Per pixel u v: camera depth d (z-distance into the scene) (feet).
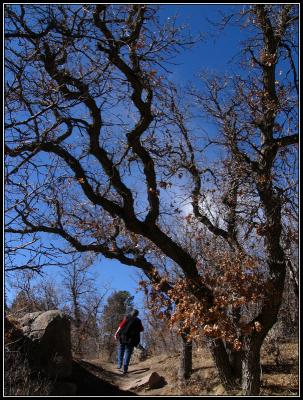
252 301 32.91
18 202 21.77
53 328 38.86
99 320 88.99
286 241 38.86
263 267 36.50
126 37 30.71
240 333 34.63
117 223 40.52
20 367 32.53
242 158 38.68
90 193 35.04
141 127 34.01
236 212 38.40
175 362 55.57
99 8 28.91
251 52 37.81
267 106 37.04
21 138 23.98
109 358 81.46
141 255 40.73
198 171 43.21
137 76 31.32
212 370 47.52
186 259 36.88
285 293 53.21
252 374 33.94
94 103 30.19
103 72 26.48
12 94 23.90
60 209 32.81
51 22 25.30
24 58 24.27
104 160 34.19
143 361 66.44
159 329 71.05
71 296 80.07
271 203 35.40
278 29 37.86
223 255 36.42
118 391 44.19
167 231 43.88
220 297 32.91
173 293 34.53
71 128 30.96
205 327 32.68
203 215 42.29
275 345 47.93
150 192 36.29
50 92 25.20
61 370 38.40
